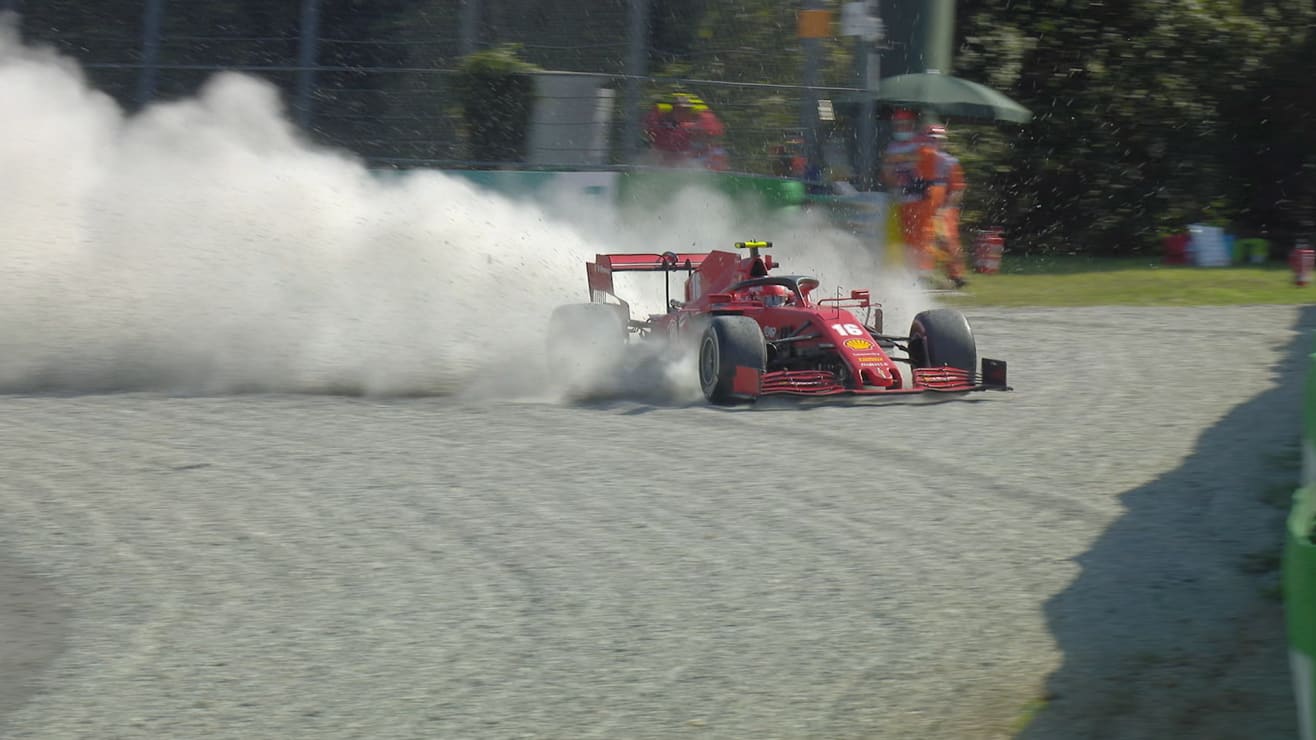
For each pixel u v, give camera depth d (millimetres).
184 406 26125
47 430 24016
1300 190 60062
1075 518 18453
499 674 13617
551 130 46906
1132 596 15398
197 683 13484
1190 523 18062
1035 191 59688
